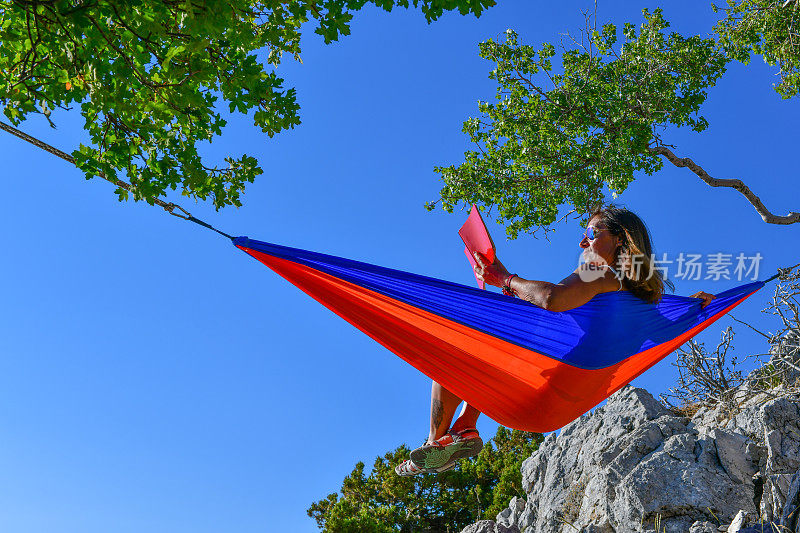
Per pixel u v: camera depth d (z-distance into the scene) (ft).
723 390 35.06
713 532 27.63
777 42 49.93
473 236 12.63
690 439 32.35
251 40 13.56
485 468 90.33
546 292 11.05
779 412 28.37
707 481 30.17
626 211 11.57
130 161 15.51
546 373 12.76
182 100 14.83
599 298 11.59
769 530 17.37
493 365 12.78
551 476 41.52
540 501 41.68
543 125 44.83
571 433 42.83
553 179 44.96
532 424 14.08
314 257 12.10
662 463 31.68
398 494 88.74
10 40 14.17
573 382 12.89
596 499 34.53
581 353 12.20
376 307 12.67
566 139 45.16
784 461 27.02
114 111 14.71
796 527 16.08
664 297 13.17
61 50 14.19
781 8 48.19
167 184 15.55
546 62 46.52
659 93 45.37
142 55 14.24
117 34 14.26
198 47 13.30
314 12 14.21
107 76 14.34
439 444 14.20
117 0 12.78
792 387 30.73
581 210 44.34
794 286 30.63
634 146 43.19
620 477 33.65
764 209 45.16
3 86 14.99
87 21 12.77
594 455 37.86
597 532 32.40
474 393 13.64
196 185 17.54
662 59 46.50
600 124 44.37
